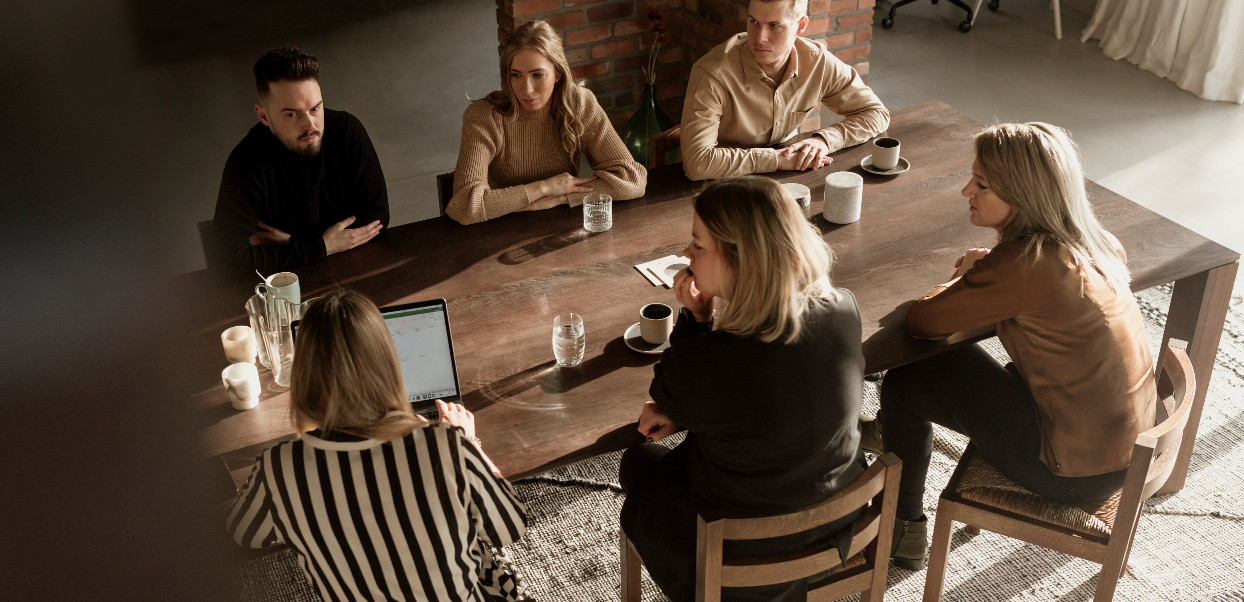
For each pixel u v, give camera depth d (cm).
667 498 179
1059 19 597
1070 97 518
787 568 167
